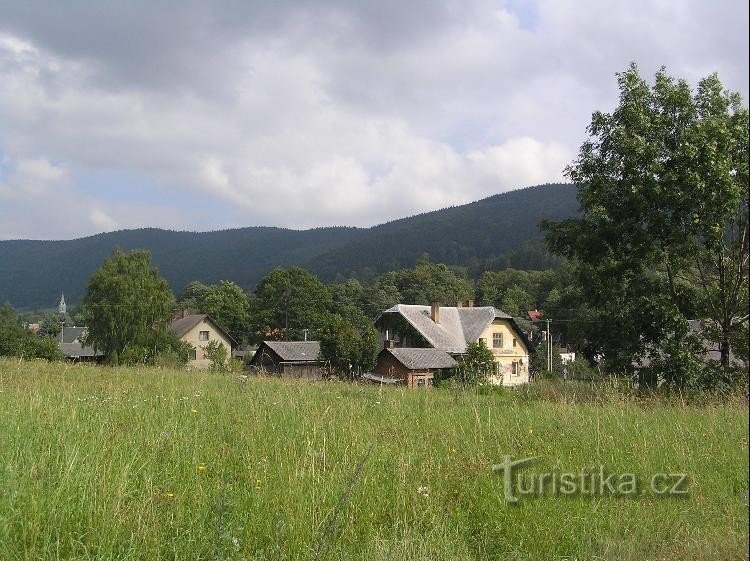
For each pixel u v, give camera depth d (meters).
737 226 20.91
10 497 4.62
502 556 4.89
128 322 56.72
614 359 23.44
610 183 23.12
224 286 95.62
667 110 22.61
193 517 5.04
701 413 10.30
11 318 85.31
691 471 6.80
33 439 6.41
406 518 5.34
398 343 50.91
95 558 4.25
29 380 13.90
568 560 4.90
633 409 11.11
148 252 61.09
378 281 113.19
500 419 9.97
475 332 51.19
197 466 6.29
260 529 4.97
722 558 4.77
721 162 20.19
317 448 7.07
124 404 9.88
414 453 7.25
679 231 21.58
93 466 5.60
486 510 5.69
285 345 54.91
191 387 14.12
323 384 18.41
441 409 11.54
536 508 5.66
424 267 113.19
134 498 5.22
